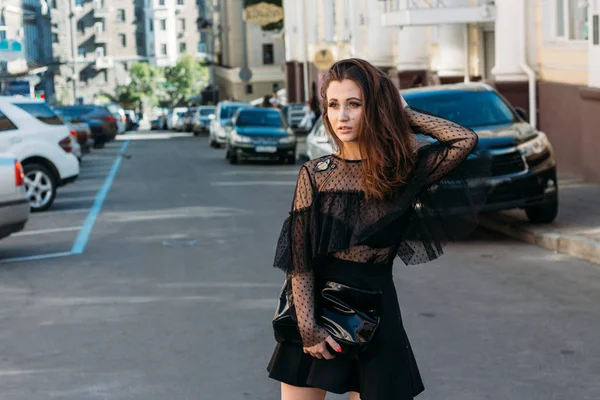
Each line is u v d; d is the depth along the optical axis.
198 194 21.47
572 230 13.23
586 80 20.64
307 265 3.96
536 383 6.84
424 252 4.18
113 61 160.12
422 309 9.31
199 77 141.50
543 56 23.22
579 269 11.31
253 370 7.27
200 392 6.75
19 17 77.38
